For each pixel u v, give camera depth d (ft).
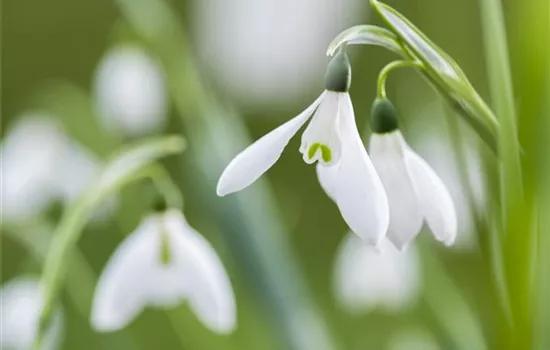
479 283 1.77
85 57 3.97
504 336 1.29
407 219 1.27
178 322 1.84
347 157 1.24
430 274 1.77
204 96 1.88
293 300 1.77
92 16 3.96
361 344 2.17
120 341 1.79
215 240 1.95
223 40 2.69
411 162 1.28
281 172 2.68
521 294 1.27
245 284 1.77
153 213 1.43
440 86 1.26
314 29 2.74
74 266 1.77
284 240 1.79
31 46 3.93
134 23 1.93
